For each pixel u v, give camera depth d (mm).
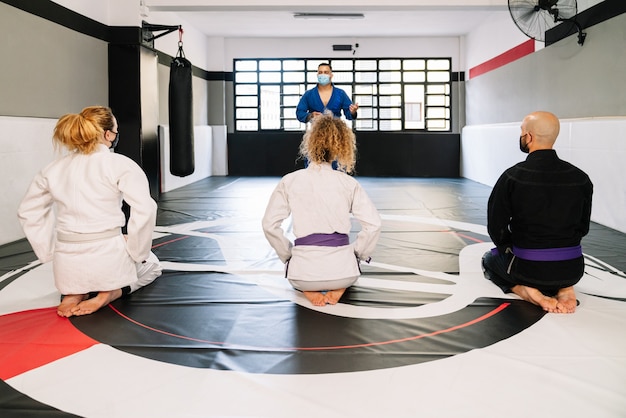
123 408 1835
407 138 12125
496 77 9703
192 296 3100
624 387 1961
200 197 8031
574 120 6164
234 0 7055
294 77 12195
